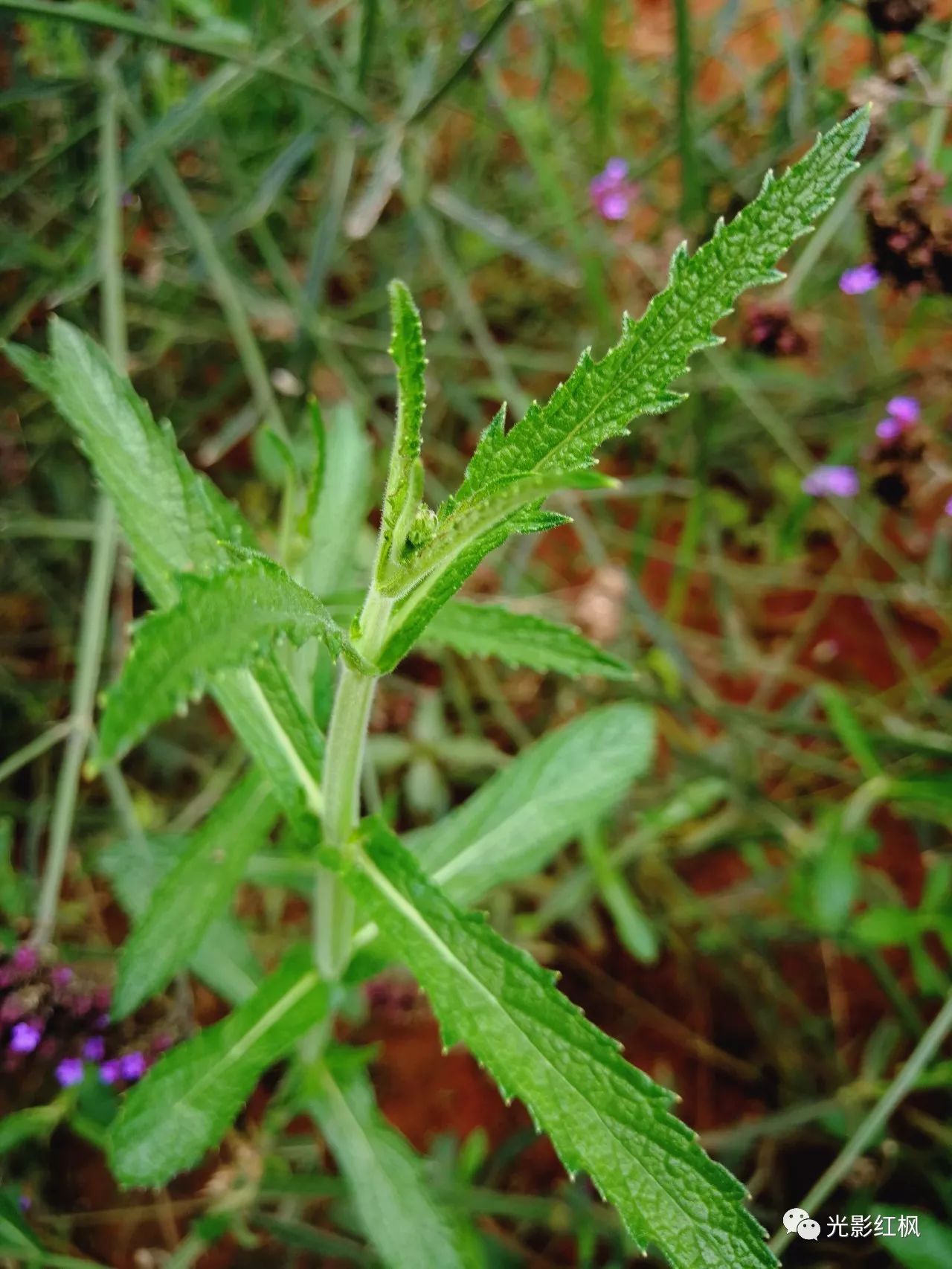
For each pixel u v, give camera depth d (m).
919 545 0.43
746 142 0.40
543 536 0.45
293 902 0.37
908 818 0.39
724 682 0.43
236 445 0.43
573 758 0.23
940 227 0.26
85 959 0.32
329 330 0.39
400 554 0.13
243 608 0.11
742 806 0.35
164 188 0.35
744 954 0.36
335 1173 0.33
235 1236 0.31
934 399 0.40
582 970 0.37
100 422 0.17
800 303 0.39
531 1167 0.33
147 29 0.28
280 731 0.18
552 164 0.43
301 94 0.34
